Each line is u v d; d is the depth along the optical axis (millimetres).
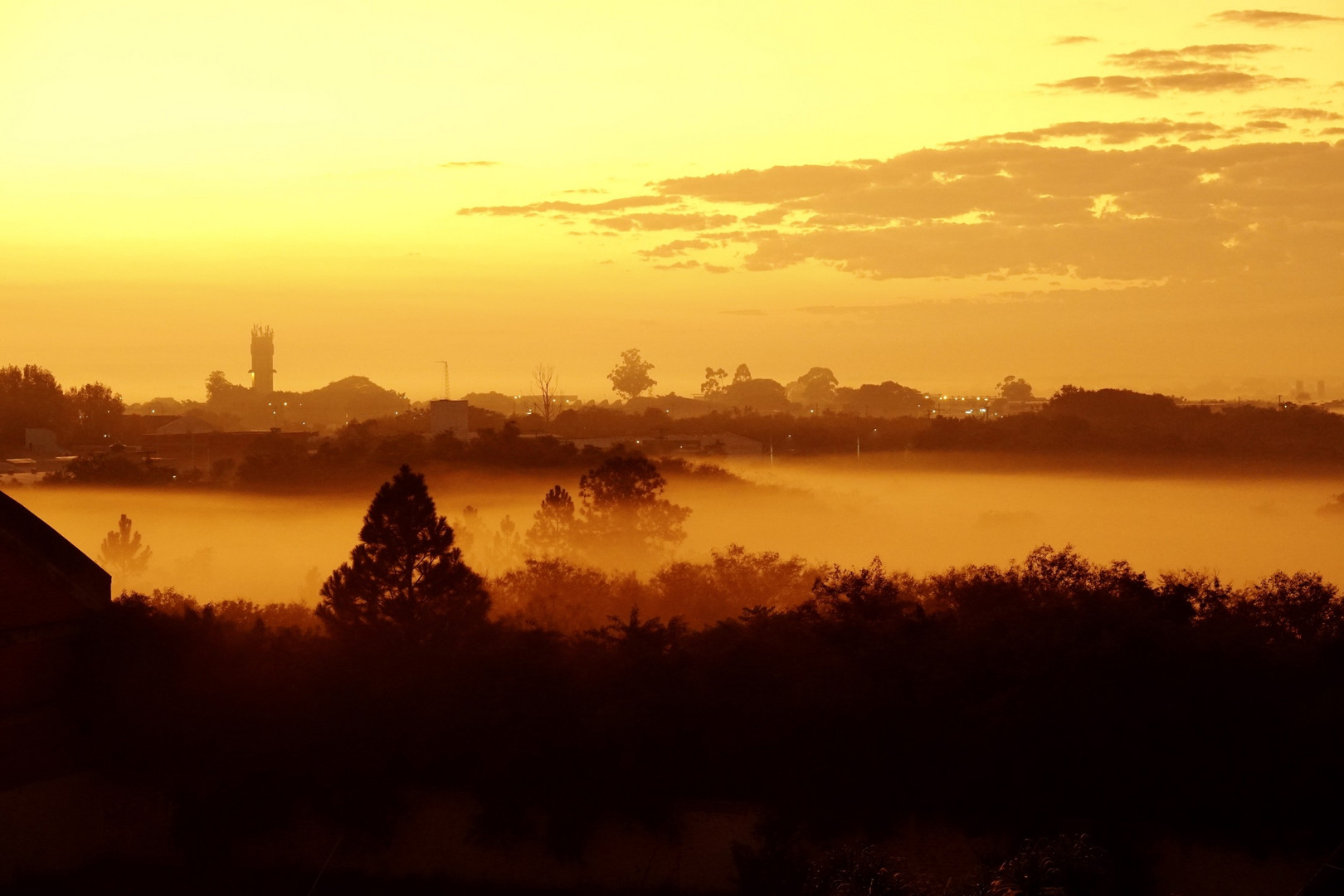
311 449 106812
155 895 22875
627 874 23250
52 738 24359
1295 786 21406
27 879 23453
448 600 27188
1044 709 22438
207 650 25703
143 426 148125
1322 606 26344
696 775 23625
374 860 23859
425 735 23719
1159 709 22172
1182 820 21781
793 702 23531
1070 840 18656
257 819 23984
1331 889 12656
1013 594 28406
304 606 36812
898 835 22609
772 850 21828
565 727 23609
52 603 24672
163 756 24609
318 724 24234
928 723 23062
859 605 26703
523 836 23391
